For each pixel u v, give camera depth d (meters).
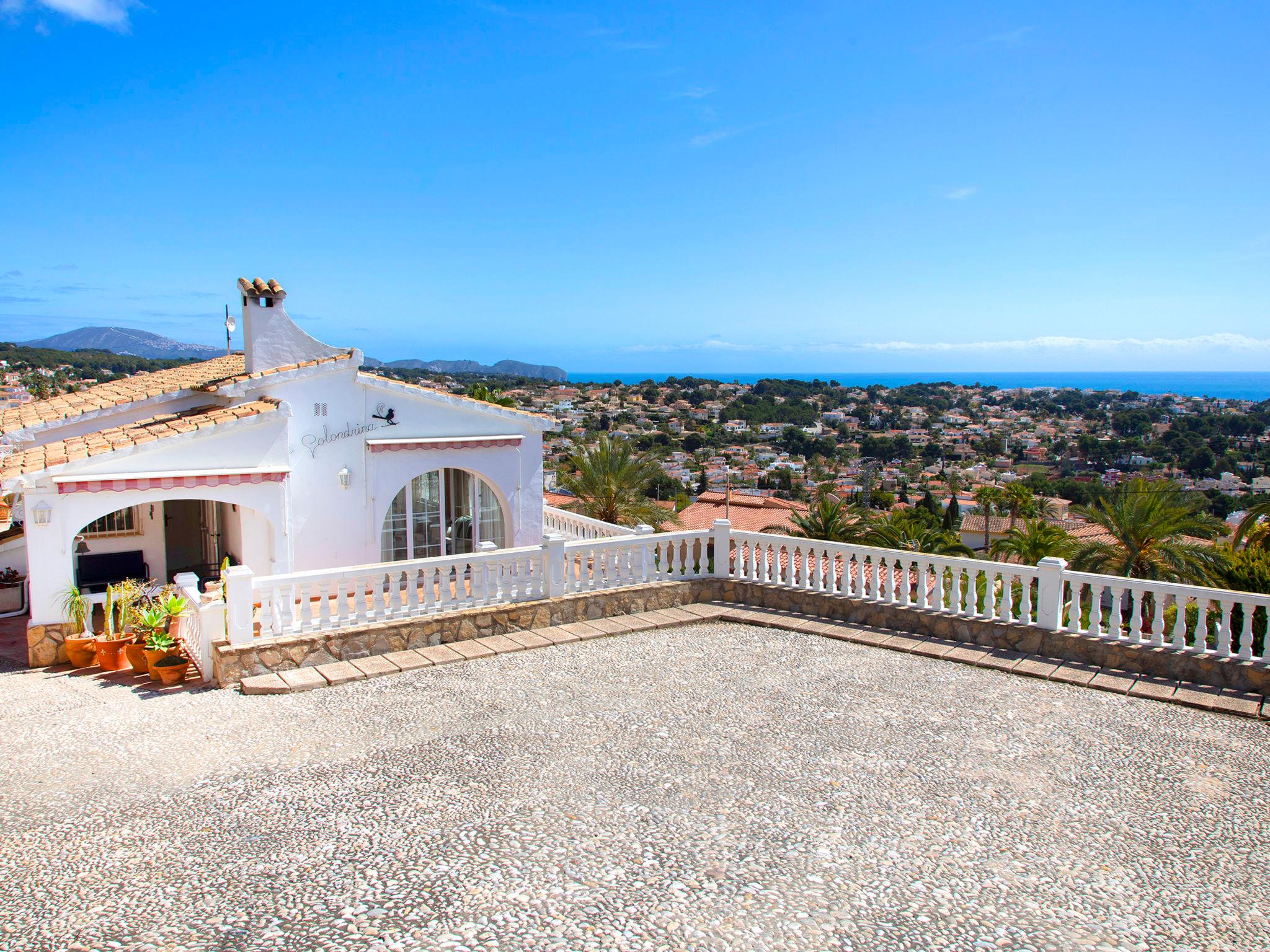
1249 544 22.86
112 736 7.49
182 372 18.39
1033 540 25.92
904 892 4.96
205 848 5.44
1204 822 5.86
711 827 5.73
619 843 5.50
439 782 6.46
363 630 9.64
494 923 4.59
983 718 7.86
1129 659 9.04
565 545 11.31
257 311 14.05
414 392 14.04
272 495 12.37
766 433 157.12
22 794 6.28
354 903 4.79
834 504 27.91
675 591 12.16
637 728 7.60
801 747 7.16
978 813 5.98
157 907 4.76
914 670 9.36
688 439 129.88
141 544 15.24
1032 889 5.01
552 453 73.69
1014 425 182.75
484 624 10.52
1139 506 23.17
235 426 11.95
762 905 4.80
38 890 4.95
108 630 10.07
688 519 38.53
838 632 10.81
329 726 7.68
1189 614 16.47
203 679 9.17
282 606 10.20
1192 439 134.75
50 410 14.86
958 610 10.48
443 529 14.95
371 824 5.76
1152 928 4.64
